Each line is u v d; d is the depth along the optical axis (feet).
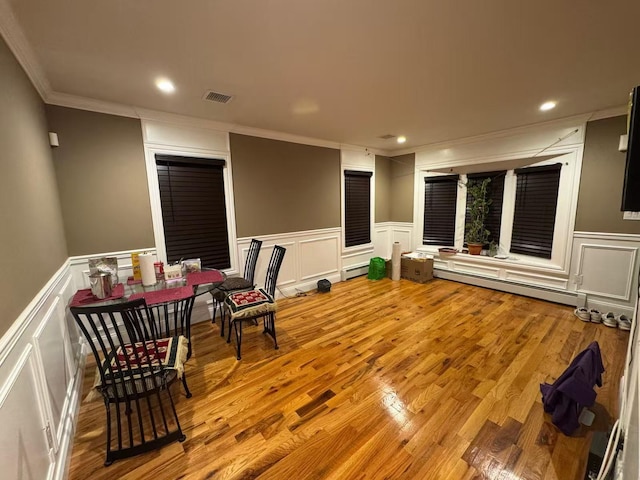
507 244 13.82
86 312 4.40
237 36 5.22
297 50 5.76
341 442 5.31
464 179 15.10
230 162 10.96
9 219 4.05
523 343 8.73
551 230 12.02
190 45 5.48
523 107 9.45
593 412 5.93
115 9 4.37
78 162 7.98
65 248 7.73
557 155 11.32
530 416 5.85
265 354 8.39
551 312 10.97
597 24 5.01
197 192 10.35
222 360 8.12
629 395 3.40
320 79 7.10
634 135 3.54
